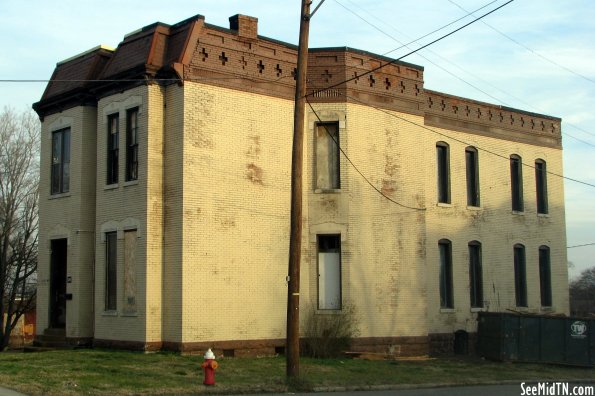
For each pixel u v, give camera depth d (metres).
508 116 32.19
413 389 18.11
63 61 26.81
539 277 32.75
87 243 24.69
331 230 24.48
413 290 25.69
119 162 23.36
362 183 24.92
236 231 22.78
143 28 23.55
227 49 23.12
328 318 24.14
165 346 21.75
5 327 42.31
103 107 24.34
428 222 28.20
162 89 22.72
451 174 29.39
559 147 34.56
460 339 28.73
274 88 24.19
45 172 26.58
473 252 30.25
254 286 23.02
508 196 31.72
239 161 23.06
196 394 15.40
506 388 18.86
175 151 22.12
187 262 21.58
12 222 40.75
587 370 25.36
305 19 18.38
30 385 15.32
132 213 22.59
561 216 34.22
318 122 24.97
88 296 24.50
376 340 24.53
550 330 26.38
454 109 29.88
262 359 21.75
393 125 26.03
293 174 18.00
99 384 15.75
